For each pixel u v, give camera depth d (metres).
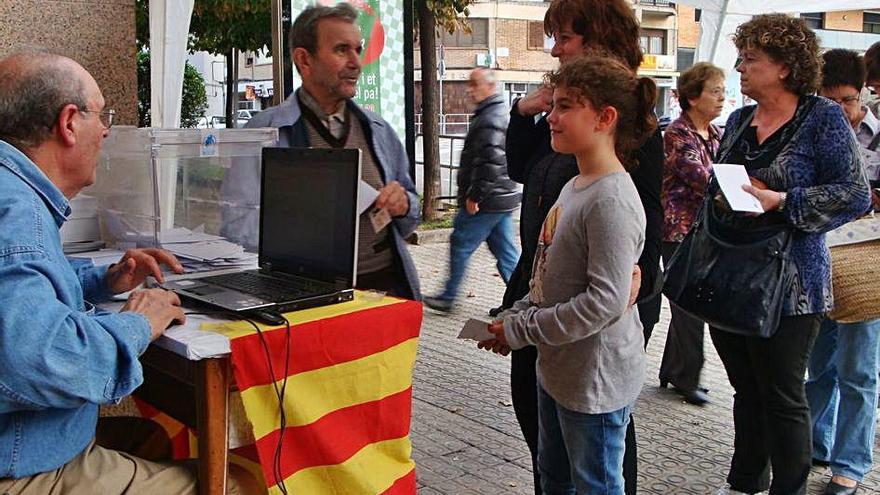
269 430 1.98
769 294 2.63
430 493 3.29
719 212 2.81
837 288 3.11
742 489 3.08
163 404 2.21
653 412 4.27
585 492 2.22
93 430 1.89
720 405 4.39
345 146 2.93
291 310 2.10
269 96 20.59
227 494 2.00
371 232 2.93
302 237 2.35
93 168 1.90
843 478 3.28
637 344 2.22
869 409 3.26
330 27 2.77
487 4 38.50
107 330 1.73
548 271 2.17
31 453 1.72
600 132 2.07
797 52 2.63
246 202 2.71
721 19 7.52
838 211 2.60
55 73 1.80
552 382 2.21
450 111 38.44
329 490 2.12
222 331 1.92
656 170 2.26
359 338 2.13
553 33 2.51
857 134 3.56
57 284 1.68
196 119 11.57
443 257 8.91
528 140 2.75
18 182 1.72
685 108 4.32
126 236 2.73
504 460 3.62
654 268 2.24
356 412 2.17
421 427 4.01
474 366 5.02
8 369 1.56
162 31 4.54
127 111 3.62
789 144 2.68
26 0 3.31
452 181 13.13
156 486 1.90
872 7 7.88
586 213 2.05
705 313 2.75
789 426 2.74
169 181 2.68
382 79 6.86
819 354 3.47
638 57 2.44
